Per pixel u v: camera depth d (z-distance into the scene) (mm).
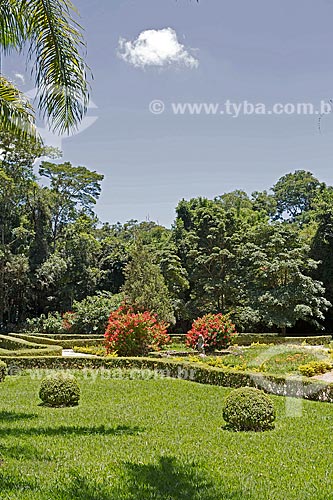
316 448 5988
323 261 27109
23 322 27500
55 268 27938
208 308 25984
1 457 5324
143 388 10609
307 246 25344
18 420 7406
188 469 5043
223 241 26688
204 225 27531
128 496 4230
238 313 24812
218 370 11117
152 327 15727
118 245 32656
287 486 4621
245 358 14602
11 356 13953
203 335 16875
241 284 25625
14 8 6191
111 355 14945
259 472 5023
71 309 28875
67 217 32469
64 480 4609
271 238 25219
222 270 26375
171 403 8953
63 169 31578
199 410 8352
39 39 6305
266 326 25688
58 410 8281
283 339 22672
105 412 8109
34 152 26500
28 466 5051
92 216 34750
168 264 26172
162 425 7176
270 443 6180
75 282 29703
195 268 26719
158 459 5391
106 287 30562
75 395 8734
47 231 30875
